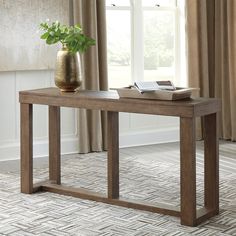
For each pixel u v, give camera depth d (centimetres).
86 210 453
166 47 766
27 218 435
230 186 524
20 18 631
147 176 564
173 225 417
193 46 748
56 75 481
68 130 682
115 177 467
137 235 396
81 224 421
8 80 639
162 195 496
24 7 632
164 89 431
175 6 768
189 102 412
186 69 755
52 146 516
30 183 498
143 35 747
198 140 754
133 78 745
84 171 586
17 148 648
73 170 591
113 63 732
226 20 747
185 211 415
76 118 684
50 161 519
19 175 569
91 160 640
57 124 512
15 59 633
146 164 618
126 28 734
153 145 730
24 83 650
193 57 750
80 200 479
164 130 750
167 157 654
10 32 627
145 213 445
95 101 445
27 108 488
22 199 484
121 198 470
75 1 662
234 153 675
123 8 729
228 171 584
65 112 678
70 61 477
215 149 433
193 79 753
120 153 678
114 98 439
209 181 439
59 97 465
